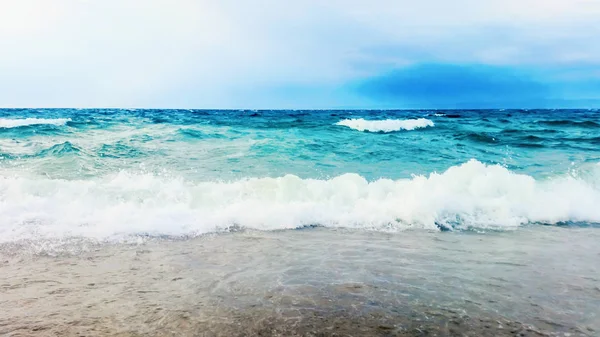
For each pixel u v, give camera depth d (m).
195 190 6.45
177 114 35.31
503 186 6.75
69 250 4.25
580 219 5.96
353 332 2.68
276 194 6.27
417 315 2.94
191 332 2.65
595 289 3.48
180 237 4.81
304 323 2.79
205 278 3.61
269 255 4.27
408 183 6.98
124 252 4.25
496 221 5.76
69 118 24.44
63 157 9.59
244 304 3.09
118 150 10.98
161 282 3.50
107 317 2.85
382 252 4.43
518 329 2.76
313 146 12.95
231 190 6.49
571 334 2.71
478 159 11.22
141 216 5.36
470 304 3.14
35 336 2.57
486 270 3.91
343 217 5.69
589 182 7.82
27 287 3.33
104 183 6.84
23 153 9.95
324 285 3.48
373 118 28.56
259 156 10.90
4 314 2.87
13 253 4.11
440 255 4.36
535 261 4.20
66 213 5.31
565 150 13.05
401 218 5.74
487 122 24.94
